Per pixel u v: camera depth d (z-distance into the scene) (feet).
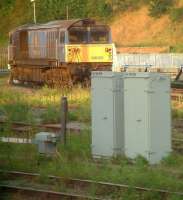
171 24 336.49
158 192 66.54
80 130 110.42
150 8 349.00
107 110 87.04
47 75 223.92
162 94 83.71
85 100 164.55
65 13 387.55
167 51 311.68
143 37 338.95
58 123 131.13
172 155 85.10
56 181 75.66
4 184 75.05
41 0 400.26
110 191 69.77
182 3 346.95
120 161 83.56
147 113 82.48
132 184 68.95
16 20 400.67
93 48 215.51
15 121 125.59
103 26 217.56
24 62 241.76
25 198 70.44
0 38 390.83
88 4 381.81
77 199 67.56
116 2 368.27
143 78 82.43
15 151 89.30
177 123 125.70
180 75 194.49
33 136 101.30
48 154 88.07
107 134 87.20
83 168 79.56
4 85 248.93
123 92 86.84
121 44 338.13
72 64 212.23
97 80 87.97
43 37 225.97
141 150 83.15
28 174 78.89
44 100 167.63
